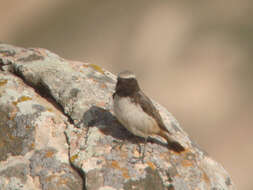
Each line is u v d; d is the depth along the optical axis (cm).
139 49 2050
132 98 716
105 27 2192
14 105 755
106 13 2236
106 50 2111
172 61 1961
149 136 777
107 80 878
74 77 826
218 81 1852
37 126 729
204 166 751
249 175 1611
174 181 688
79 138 725
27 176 662
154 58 1991
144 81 1919
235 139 1689
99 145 709
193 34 2020
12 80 818
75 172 675
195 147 795
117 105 723
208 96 1816
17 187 649
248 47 1938
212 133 1712
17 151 695
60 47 2208
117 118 738
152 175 678
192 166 726
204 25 2044
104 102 797
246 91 1808
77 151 696
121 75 718
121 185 655
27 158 685
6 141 706
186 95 1828
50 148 703
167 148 751
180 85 1873
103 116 770
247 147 1672
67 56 2164
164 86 1881
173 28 2064
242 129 1702
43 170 669
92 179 653
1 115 736
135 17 2162
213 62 1917
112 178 658
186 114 1769
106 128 748
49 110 764
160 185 674
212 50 1952
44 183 653
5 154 691
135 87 722
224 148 1672
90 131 733
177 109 1789
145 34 2094
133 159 693
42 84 805
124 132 752
